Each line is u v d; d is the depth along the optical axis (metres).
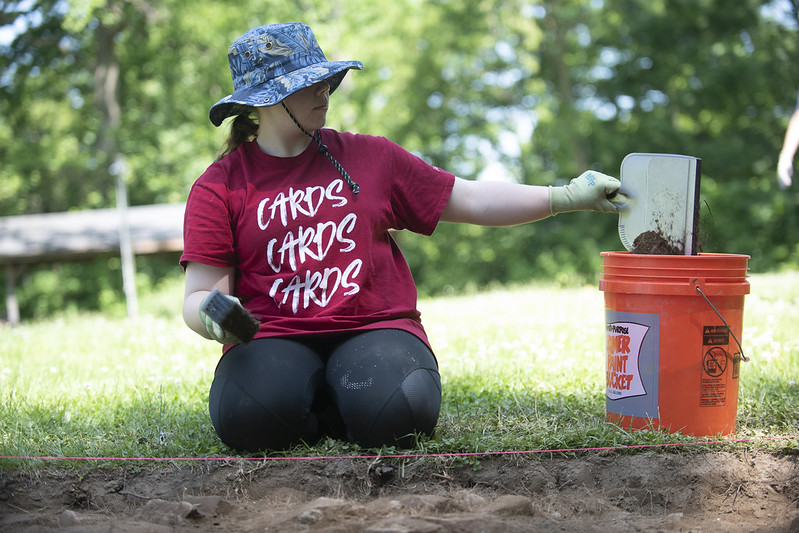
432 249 30.36
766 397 4.06
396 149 3.53
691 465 3.25
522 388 4.43
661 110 27.59
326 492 3.13
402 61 28.41
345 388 3.25
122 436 3.65
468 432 3.54
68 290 30.95
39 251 19.86
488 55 30.16
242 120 3.55
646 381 3.47
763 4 25.95
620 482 3.23
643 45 26.97
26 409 4.11
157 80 28.59
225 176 3.42
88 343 7.34
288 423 3.24
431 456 3.23
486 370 4.88
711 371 3.45
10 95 26.94
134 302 17.75
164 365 5.57
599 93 28.56
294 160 3.43
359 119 27.72
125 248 17.77
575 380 4.52
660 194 3.49
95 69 29.39
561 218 29.31
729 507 3.16
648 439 3.38
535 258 28.94
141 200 31.69
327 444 3.36
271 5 24.95
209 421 3.84
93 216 23.06
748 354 5.06
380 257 3.45
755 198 25.98
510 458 3.31
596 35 28.05
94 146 32.34
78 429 3.79
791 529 2.82
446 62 29.70
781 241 26.36
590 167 28.59
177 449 3.43
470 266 30.06
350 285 3.37
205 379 4.86
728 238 25.48
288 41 3.40
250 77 3.39
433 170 3.54
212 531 2.70
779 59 25.75
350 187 3.40
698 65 26.69
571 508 3.05
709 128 29.06
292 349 3.33
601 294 9.69
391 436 3.25
